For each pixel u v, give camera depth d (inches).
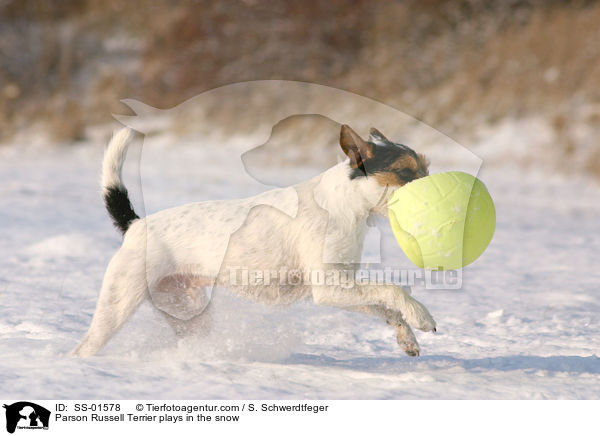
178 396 249.8
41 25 1828.2
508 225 821.2
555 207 951.6
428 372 300.5
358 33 1526.8
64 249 590.9
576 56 1349.7
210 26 1549.0
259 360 320.5
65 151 1449.3
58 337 342.3
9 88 1663.4
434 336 376.8
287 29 1514.5
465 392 268.4
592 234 765.3
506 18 1519.4
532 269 577.3
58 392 248.8
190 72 1483.8
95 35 1796.3
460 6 1555.1
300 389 265.0
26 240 636.7
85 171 1189.1
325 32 1515.7
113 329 313.7
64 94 1665.8
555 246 690.2
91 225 722.8
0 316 380.5
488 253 649.6
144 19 1745.8
